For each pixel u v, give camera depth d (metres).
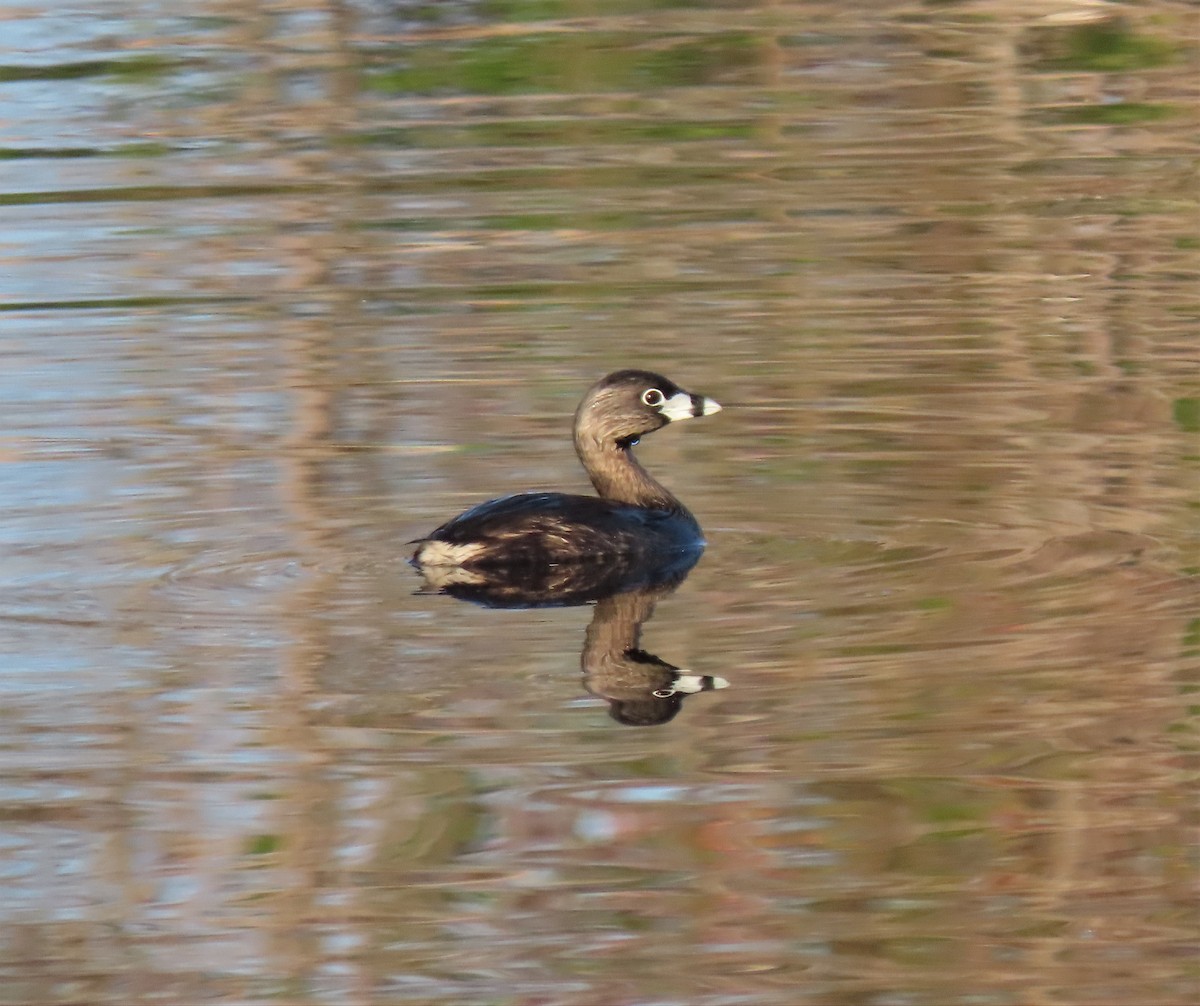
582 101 26.62
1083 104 26.00
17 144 25.09
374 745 10.61
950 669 11.35
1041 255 20.78
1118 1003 8.30
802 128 25.39
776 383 17.33
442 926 8.97
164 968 8.68
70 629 12.19
